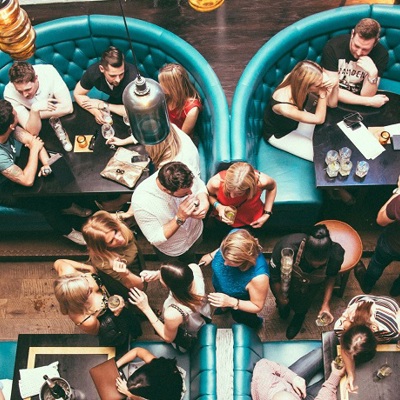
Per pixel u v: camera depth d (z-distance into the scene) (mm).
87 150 4031
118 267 3264
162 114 2369
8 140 3900
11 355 3564
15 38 2172
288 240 3342
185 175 3035
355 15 4230
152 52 4426
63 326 4238
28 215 4281
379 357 3107
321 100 3914
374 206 4473
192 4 2553
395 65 4504
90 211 4457
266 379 3053
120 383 3154
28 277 4473
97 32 4414
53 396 3154
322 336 3295
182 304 3084
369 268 3938
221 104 3926
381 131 3945
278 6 5473
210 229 4457
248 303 3379
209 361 3064
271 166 4203
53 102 4254
